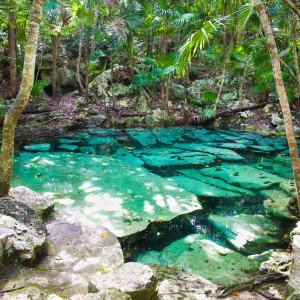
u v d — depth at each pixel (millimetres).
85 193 3801
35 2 2439
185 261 2344
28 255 1805
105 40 10539
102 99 11367
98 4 10461
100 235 2324
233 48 11586
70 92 11453
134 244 2635
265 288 1867
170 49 13398
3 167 2617
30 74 2531
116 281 1562
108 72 11758
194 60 13242
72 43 12047
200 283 1960
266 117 10703
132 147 7258
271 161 6082
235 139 8602
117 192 3902
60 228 2398
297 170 2883
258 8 2713
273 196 3994
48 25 9648
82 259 1964
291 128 2793
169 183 4434
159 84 12484
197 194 4035
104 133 8992
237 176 4914
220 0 3400
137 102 11500
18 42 10227
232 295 1791
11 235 1851
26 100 2582
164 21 9695
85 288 1651
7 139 2592
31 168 4914
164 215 3229
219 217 3303
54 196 3629
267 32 2682
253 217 3322
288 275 1954
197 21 10055
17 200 2469
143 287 1509
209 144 7812
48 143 7293
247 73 11656
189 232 2926
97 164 5410
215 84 12453
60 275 1766
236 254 2471
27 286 1597
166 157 6246
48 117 9305
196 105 12117
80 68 11992
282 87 2721
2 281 1615
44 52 11031
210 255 2449
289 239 2746
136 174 4848
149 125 10609
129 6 10008
